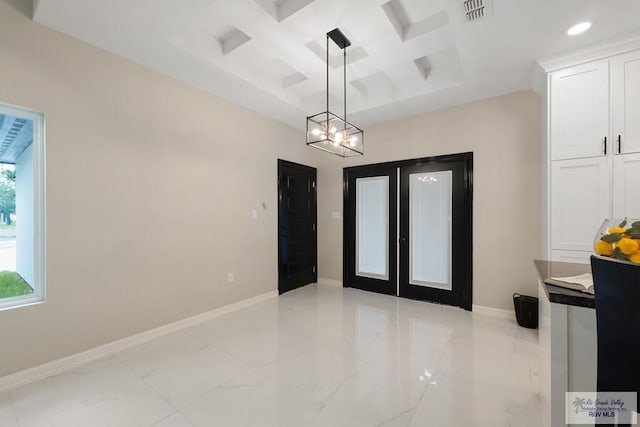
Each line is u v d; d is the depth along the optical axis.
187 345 2.51
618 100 2.17
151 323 2.66
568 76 2.37
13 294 2.07
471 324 2.99
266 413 1.65
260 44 2.47
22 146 2.13
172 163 2.85
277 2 2.13
